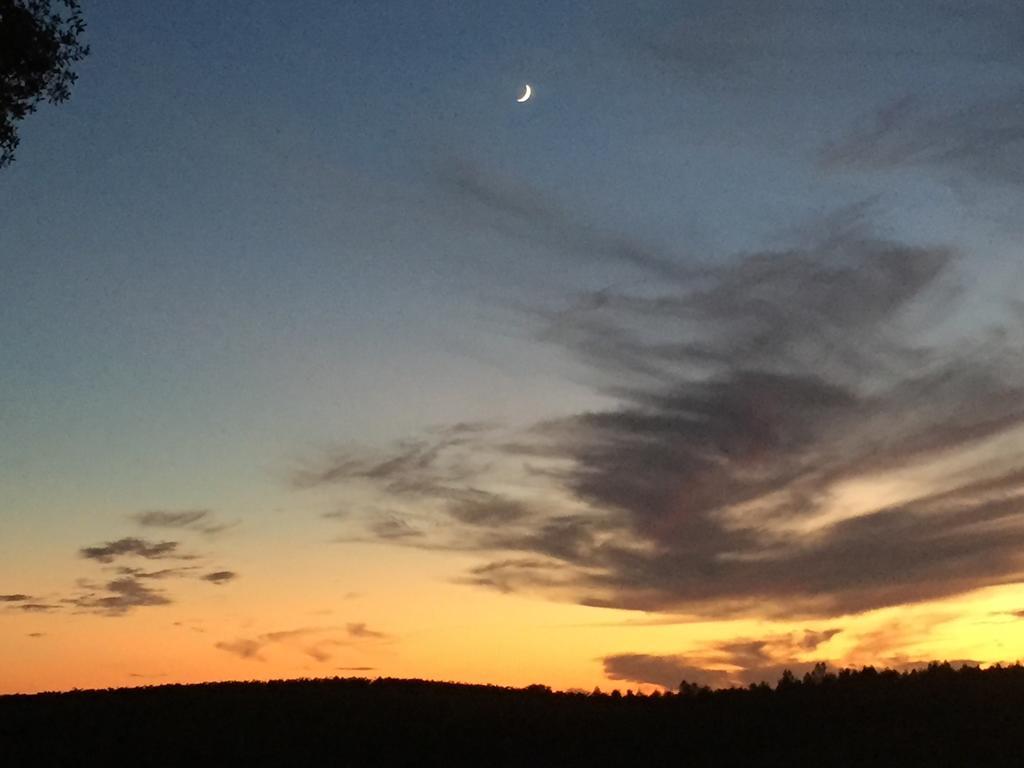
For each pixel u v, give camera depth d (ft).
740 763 120.67
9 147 83.41
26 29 80.84
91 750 131.95
